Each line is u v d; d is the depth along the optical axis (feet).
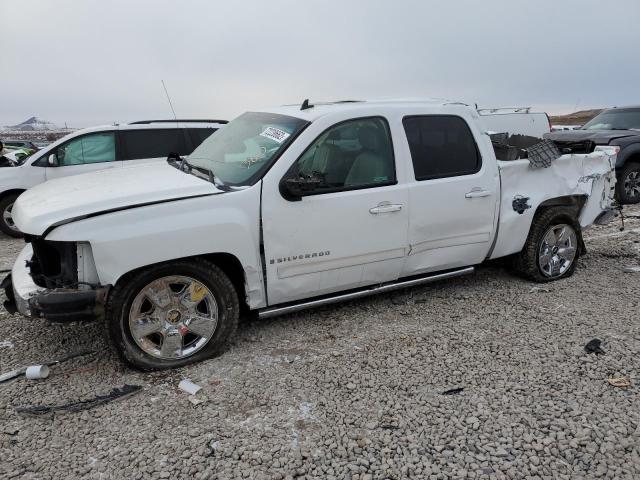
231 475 8.55
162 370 11.87
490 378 11.46
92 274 11.03
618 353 12.51
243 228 11.91
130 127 29.17
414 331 13.89
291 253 12.67
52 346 13.14
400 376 11.57
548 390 10.96
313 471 8.66
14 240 27.78
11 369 11.98
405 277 15.10
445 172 14.76
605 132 33.83
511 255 17.88
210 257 12.21
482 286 17.39
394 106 14.29
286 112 14.52
